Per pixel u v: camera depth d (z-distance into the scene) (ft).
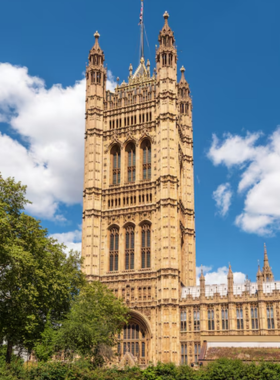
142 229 316.19
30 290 178.60
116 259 316.19
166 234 299.99
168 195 307.37
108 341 238.27
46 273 193.26
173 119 328.49
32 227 191.42
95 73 359.87
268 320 268.41
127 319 282.36
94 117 347.97
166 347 277.64
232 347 244.22
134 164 335.67
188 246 353.10
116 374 149.79
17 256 166.61
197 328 281.95
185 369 149.28
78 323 199.41
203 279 289.94
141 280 302.04
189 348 279.28
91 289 249.55
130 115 344.28
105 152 343.46
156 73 361.71
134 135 337.72
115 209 325.42
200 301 284.61
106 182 335.26
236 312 276.21
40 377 144.87
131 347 292.81
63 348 197.47
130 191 326.44
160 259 297.94
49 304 202.80
